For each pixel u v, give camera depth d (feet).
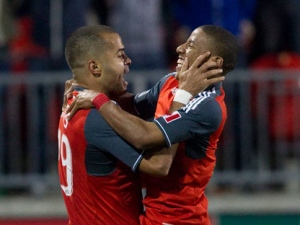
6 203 99.60
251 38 110.93
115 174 56.49
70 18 102.78
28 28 107.45
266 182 100.58
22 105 99.14
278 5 111.14
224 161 99.35
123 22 104.94
